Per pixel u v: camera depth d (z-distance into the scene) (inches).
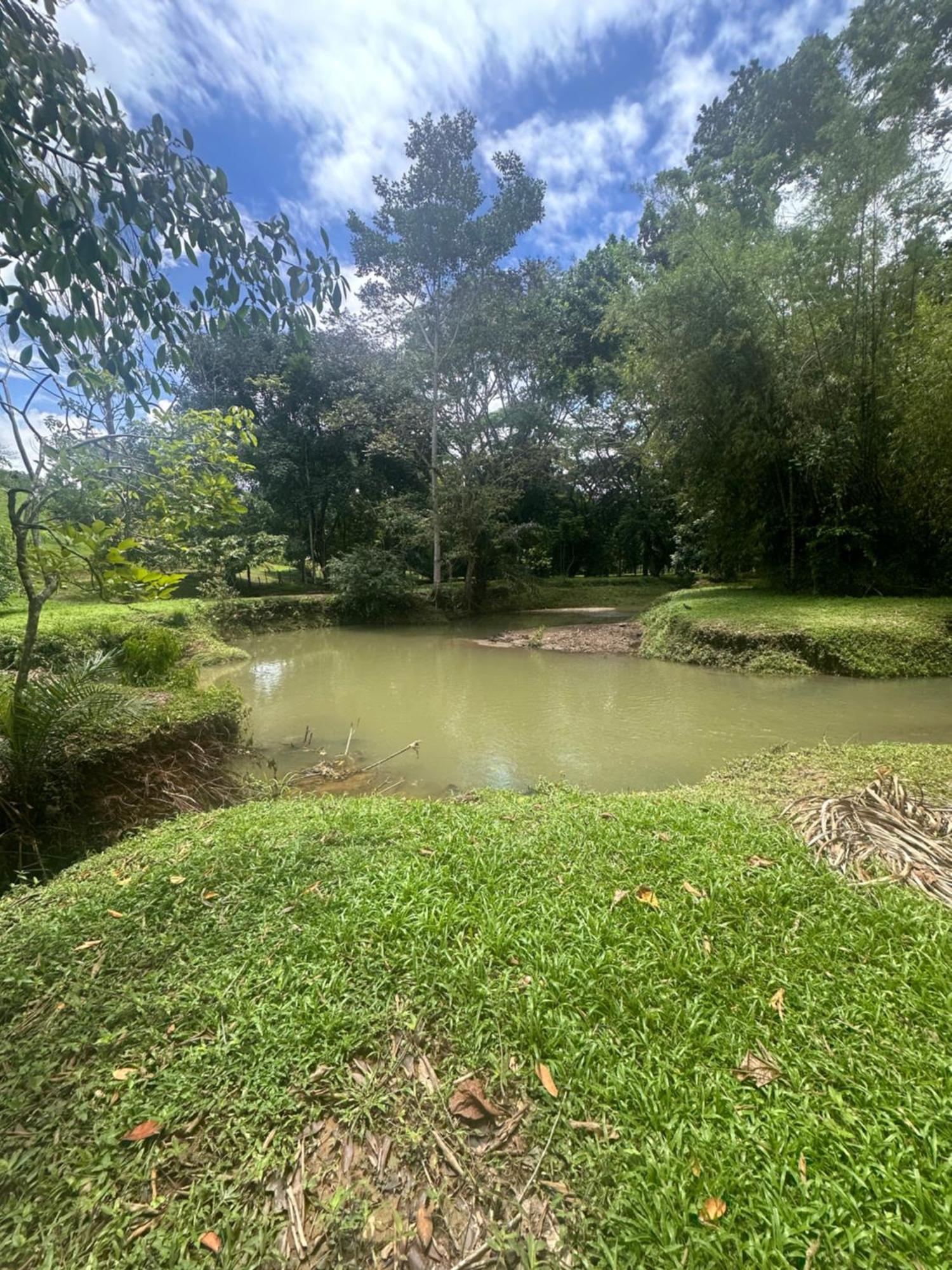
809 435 400.2
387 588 582.6
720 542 500.7
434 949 70.3
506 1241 41.4
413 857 94.4
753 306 406.0
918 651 298.7
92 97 65.4
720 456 450.6
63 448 122.7
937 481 352.5
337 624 576.7
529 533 740.7
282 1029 59.7
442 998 63.2
